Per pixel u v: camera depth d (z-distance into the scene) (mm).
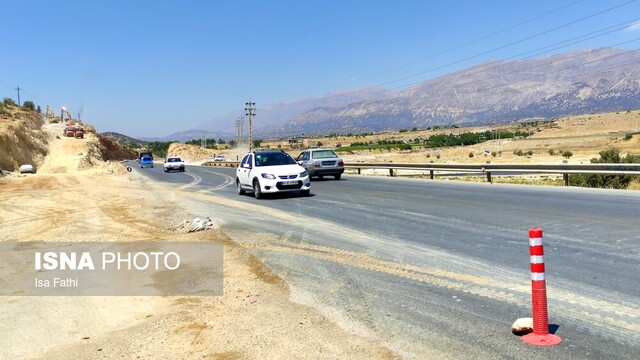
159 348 4957
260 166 19000
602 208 12188
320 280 6926
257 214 13922
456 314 5328
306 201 16797
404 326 5074
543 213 11711
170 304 6391
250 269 7789
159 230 12016
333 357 4473
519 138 187250
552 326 4867
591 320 4961
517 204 13547
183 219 13344
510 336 4695
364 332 4992
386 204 14844
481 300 5727
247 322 5508
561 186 19516
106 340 5277
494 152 117000
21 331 5648
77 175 43344
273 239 10023
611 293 5711
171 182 33000
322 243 9398
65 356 4879
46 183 32688
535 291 4609
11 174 42188
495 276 6621
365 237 9758
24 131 62188
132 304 6488
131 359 4723
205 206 16609
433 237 9406
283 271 7520
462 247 8422
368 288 6418
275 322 5449
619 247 7867
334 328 5156
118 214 15453
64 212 16578
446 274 6840
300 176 18406
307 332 5094
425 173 42125
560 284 6137
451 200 15117
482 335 4742
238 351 4730
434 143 180500
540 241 4629
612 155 31328
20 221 14805
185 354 4762
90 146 74062
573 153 102062
